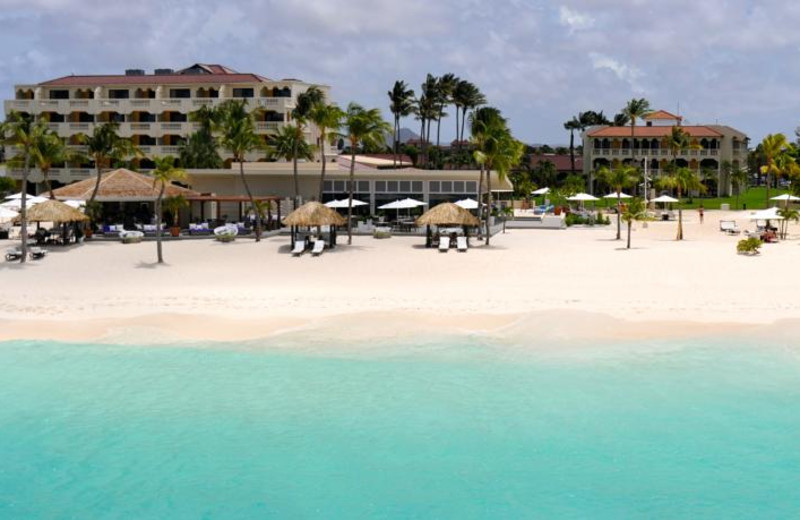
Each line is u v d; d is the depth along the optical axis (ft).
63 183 266.77
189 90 277.85
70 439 57.47
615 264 132.16
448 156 431.43
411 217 200.54
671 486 49.78
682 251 151.94
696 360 74.64
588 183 417.49
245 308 96.53
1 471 52.47
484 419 60.49
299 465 53.01
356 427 59.16
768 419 60.34
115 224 184.24
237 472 52.06
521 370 72.13
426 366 73.51
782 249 157.48
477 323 88.02
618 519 45.96
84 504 48.01
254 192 207.92
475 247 157.17
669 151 407.85
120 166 260.42
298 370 72.59
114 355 77.77
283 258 140.15
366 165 270.46
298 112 181.37
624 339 81.66
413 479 50.90
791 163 298.56
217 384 68.95
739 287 107.76
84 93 281.13
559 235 191.83
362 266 131.64
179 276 122.52
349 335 83.92
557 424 59.47
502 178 168.66
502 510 46.98
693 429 58.44
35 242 154.20
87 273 124.36
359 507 47.42
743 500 48.08
